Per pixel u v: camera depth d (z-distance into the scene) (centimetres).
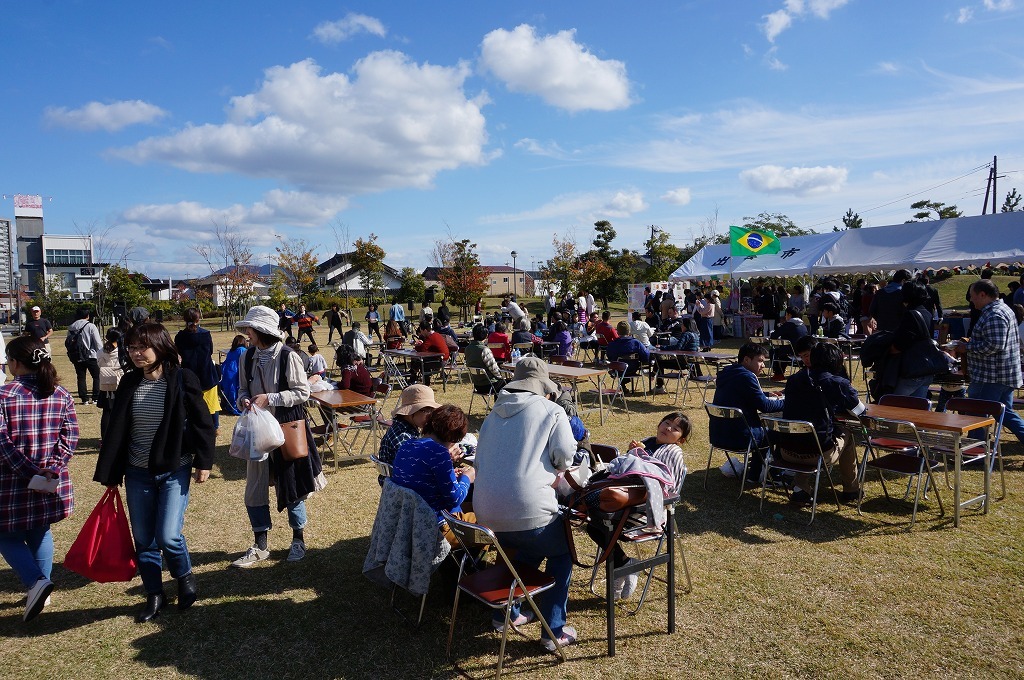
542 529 295
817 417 460
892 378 579
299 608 356
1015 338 537
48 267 5497
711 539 439
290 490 404
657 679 284
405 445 338
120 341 609
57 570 411
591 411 840
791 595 358
